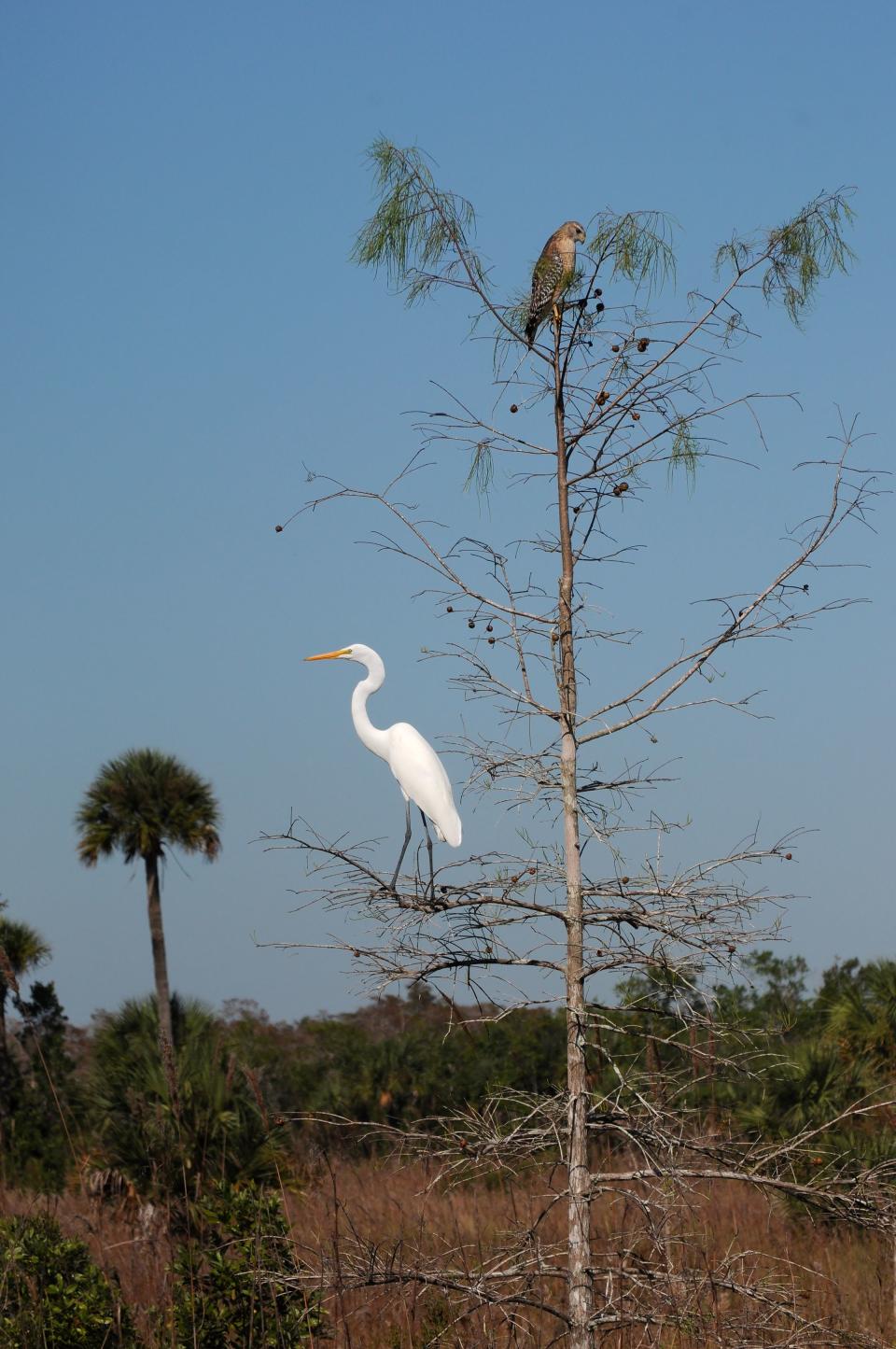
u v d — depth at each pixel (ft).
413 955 29.45
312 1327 37.83
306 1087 111.86
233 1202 42.65
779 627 30.91
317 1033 141.38
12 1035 93.20
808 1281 41.11
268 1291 38.60
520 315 33.27
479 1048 85.92
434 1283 29.07
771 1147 29.84
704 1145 29.50
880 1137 46.47
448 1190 32.73
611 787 31.24
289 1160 61.21
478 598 32.09
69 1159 74.95
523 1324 30.91
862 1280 42.98
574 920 29.96
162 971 113.09
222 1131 62.39
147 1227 51.80
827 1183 29.17
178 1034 91.61
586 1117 29.48
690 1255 31.32
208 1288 41.19
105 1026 86.58
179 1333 40.42
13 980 43.21
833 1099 63.72
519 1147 30.04
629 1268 29.17
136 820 111.14
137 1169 63.41
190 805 114.11
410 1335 31.58
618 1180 29.94
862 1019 74.64
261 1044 125.80
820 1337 30.32
